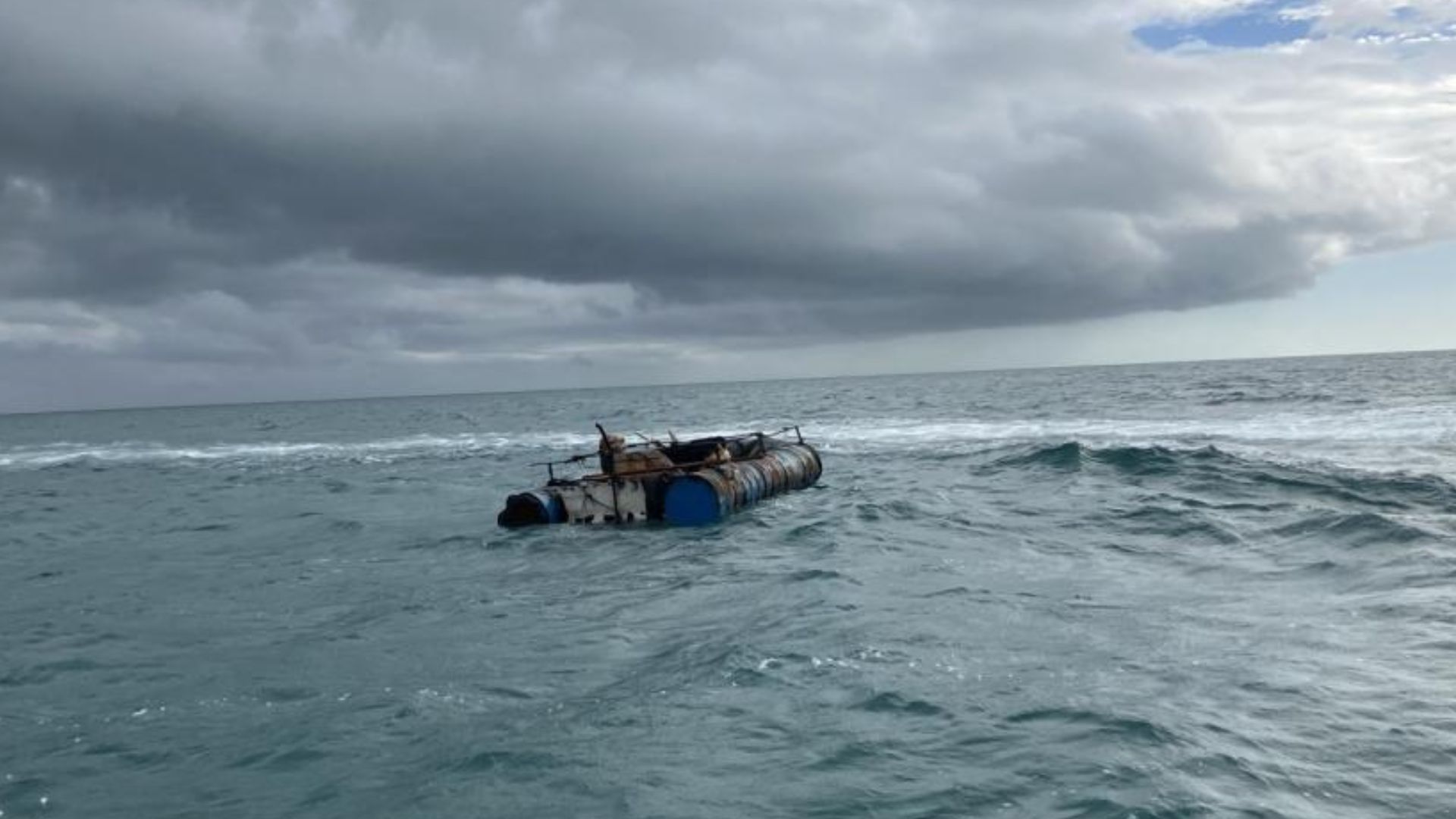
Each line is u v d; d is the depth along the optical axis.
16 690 10.58
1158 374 105.19
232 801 7.52
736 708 8.85
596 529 19.92
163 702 9.98
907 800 6.82
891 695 8.93
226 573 17.52
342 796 7.46
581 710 9.06
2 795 7.80
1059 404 55.69
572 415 76.81
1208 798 6.58
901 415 53.38
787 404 76.88
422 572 16.78
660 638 11.62
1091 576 13.82
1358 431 31.77
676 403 94.38
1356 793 6.67
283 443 58.00
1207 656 9.75
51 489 35.34
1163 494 20.81
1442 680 8.79
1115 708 8.32
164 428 92.50
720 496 19.72
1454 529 15.73
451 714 9.16
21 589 16.78
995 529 18.16
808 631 11.30
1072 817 6.41
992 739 7.82
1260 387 61.22
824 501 22.25
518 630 12.37
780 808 6.82
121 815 7.38
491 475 34.12
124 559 19.64
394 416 95.50
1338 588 12.38
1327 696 8.49
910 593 13.12
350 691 10.07
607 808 6.96
